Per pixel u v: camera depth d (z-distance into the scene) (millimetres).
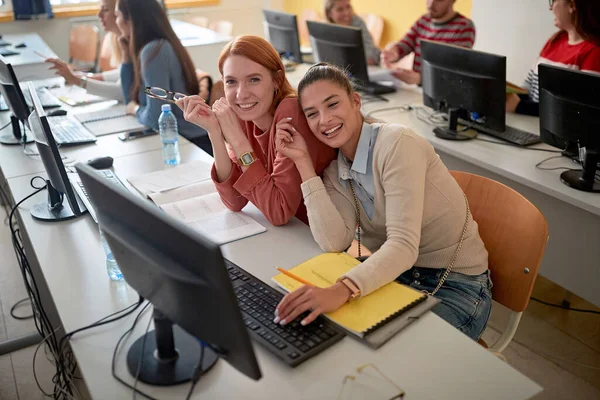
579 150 2074
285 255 1539
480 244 1617
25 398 1992
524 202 1560
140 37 2678
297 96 1688
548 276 2309
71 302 1347
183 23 5465
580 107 1965
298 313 1212
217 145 1744
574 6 2664
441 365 1125
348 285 1286
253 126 1892
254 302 1288
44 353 2205
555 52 2916
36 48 4668
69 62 5676
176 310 1032
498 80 2328
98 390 1080
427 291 1568
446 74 2545
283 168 1646
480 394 1055
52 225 1729
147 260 1014
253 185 1672
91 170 1148
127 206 1038
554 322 2400
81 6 6074
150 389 1082
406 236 1403
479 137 2594
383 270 1329
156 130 2582
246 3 6680
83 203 1837
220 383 1092
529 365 2150
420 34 3932
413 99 3217
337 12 4387
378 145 1498
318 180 1573
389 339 1194
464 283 1570
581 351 2227
